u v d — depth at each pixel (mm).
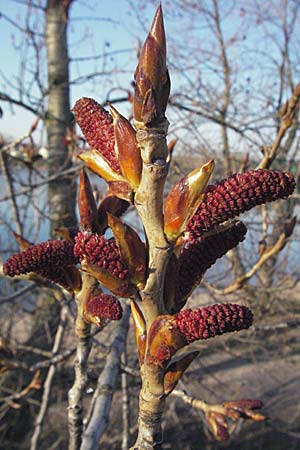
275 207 987
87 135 181
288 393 1179
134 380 762
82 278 227
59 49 1026
